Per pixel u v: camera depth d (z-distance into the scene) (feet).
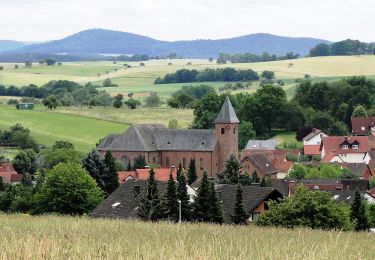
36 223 278.26
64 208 503.61
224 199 448.24
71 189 501.56
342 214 355.56
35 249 146.61
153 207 416.87
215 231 260.21
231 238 218.59
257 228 306.35
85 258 141.90
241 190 407.85
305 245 188.96
